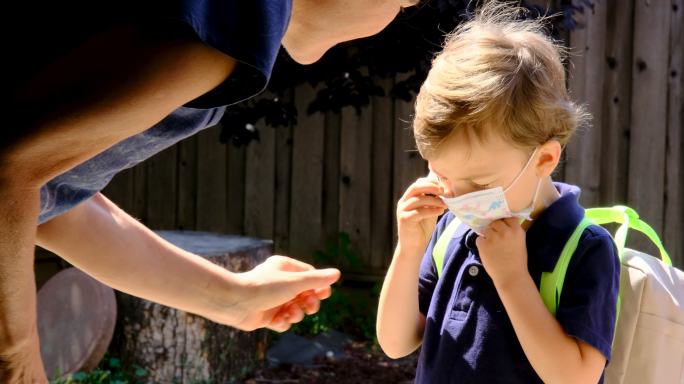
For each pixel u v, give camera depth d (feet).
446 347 6.31
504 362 6.02
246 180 23.73
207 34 3.06
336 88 18.93
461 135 5.59
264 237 23.66
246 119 19.99
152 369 16.35
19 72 3.14
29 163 3.20
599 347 5.74
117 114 3.09
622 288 6.49
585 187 20.75
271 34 3.28
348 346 19.53
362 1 4.09
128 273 6.18
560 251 6.05
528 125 5.66
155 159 24.68
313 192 23.15
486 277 6.28
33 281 3.80
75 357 16.17
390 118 22.34
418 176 22.11
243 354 17.24
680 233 20.49
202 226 24.27
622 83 20.58
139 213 24.95
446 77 5.72
